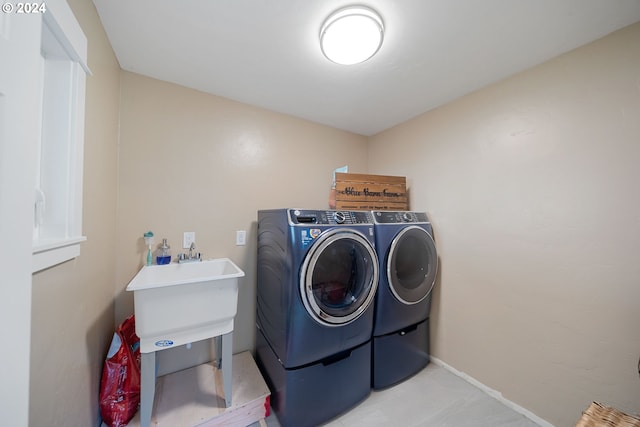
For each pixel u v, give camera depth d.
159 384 1.52
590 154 1.27
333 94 1.84
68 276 0.87
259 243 1.83
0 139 0.47
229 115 1.90
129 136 1.55
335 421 1.44
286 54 1.40
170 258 1.61
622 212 1.17
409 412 1.50
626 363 1.16
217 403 1.36
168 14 1.12
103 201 1.24
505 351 1.59
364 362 1.59
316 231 1.37
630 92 1.16
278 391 1.42
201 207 1.78
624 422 0.87
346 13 1.08
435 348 2.02
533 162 1.48
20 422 0.49
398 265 1.77
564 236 1.35
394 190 2.11
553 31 1.20
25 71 0.52
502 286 1.61
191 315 1.23
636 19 1.13
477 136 1.76
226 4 1.07
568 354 1.33
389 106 2.03
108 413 1.17
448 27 1.18
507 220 1.59
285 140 2.17
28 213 0.52
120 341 1.26
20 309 0.50
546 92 1.43
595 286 1.25
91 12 1.04
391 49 1.35
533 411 1.45
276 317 1.46
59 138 0.87
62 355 0.83
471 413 1.50
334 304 1.50
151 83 1.62
